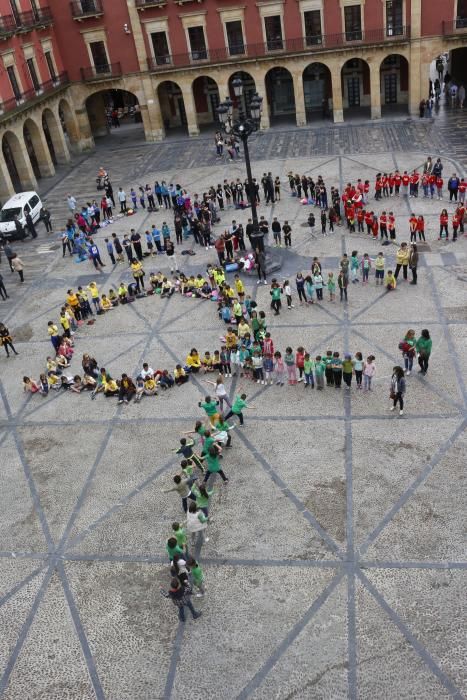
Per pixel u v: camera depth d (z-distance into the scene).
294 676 10.79
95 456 16.75
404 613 11.56
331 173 35.06
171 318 23.11
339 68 42.72
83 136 47.41
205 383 19.16
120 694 10.93
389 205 29.94
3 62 36.78
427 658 10.77
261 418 17.25
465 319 20.34
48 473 16.42
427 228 27.08
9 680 11.45
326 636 11.37
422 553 12.67
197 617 12.02
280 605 12.05
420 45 41.00
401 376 15.83
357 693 10.39
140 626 12.08
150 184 37.97
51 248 31.28
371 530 13.34
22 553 14.11
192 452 15.07
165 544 13.80
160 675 11.15
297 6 40.97
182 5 41.97
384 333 20.17
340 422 16.64
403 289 22.72
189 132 47.28
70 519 14.83
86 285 26.78
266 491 14.74
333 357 17.70
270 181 31.77
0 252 31.69
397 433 15.94
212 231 29.77
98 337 22.53
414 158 35.59
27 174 39.34
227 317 21.94
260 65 43.44
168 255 26.16
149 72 44.72
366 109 47.56
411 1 39.50
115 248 28.88
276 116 49.69
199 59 43.88
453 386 17.34
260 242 24.20
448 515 13.42
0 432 18.33
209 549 13.45
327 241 27.38
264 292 23.86
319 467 15.22
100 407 18.80
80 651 11.79
